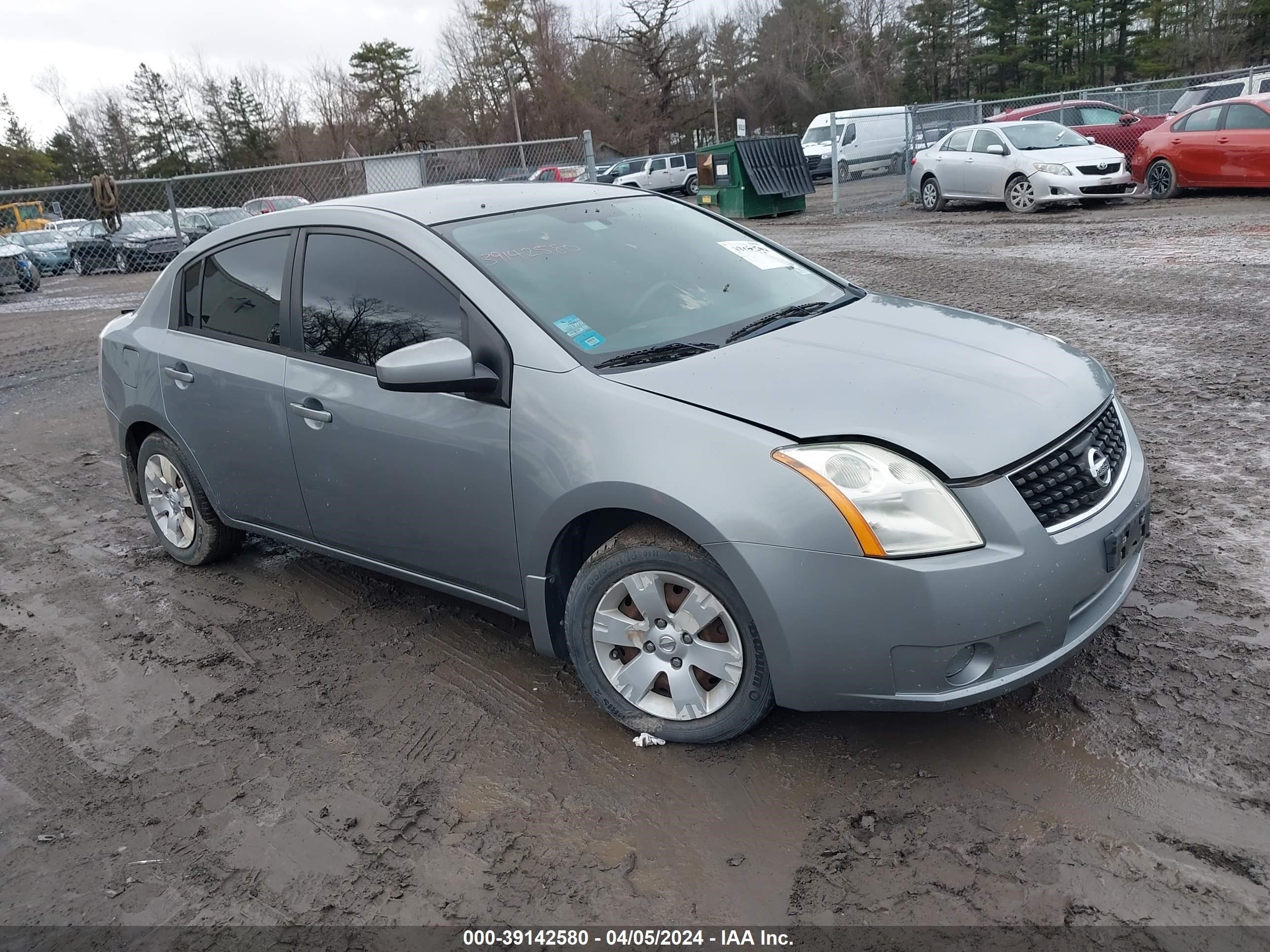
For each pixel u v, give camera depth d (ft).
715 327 11.08
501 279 10.92
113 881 8.86
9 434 25.41
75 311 48.47
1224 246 34.83
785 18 229.86
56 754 10.96
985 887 7.77
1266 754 8.90
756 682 9.14
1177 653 10.57
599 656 10.11
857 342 10.55
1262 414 17.78
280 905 8.38
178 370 13.91
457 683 11.59
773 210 68.33
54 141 256.32
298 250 12.62
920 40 235.61
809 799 9.00
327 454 11.98
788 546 8.49
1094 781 8.81
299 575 15.20
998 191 54.03
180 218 47.03
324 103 227.20
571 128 193.47
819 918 7.66
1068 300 28.76
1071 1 209.77
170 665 12.71
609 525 10.29
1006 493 8.50
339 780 9.98
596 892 8.16
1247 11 167.63
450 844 8.90
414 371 9.87
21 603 15.08
